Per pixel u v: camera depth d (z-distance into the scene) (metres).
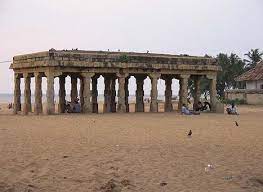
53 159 17.77
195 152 20.16
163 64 46.88
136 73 46.38
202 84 91.88
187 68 48.06
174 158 18.64
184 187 14.39
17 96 48.44
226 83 104.44
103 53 43.91
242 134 27.25
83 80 44.66
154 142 22.86
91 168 16.42
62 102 47.22
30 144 21.30
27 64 44.12
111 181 14.72
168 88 52.31
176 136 25.55
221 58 104.19
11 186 14.02
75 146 20.94
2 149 19.75
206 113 48.03
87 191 13.80
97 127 29.64
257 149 21.22
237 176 15.86
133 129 28.81
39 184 14.35
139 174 15.80
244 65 103.94
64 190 13.84
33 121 33.69
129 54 45.53
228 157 19.11
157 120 36.50
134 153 19.48
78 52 42.72
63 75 47.16
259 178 15.66
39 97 43.62
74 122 33.06
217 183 14.96
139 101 50.53
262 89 75.12
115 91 49.16
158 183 14.77
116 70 44.75
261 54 104.50
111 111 48.56
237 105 73.75
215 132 28.12
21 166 16.48
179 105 50.44
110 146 21.16
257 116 45.31
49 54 40.84
